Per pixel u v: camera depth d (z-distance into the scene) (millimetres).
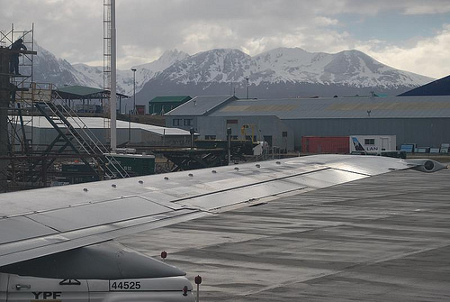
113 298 9914
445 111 129000
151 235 33094
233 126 126312
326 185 10523
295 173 11328
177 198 9711
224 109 150750
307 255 27203
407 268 24484
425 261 25891
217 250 28531
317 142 123062
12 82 61938
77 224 8500
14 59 60719
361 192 58062
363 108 136375
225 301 19453
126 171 65562
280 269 24297
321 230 34562
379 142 119312
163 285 10234
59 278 9719
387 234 33094
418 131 127938
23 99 65812
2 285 9500
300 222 37906
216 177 11062
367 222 37781
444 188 62031
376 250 28422
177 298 10281
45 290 9609
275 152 120250
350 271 23938
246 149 90750
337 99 144500
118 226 8477
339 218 39656
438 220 38594
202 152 82250
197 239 31672
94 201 9414
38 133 92562
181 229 35188
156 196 9758
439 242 30578
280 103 147750
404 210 43969
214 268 24562
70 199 9508
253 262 25719
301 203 48656
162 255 13633
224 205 9461
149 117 193375
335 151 121812
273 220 38812
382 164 11578
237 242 30719
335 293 20516
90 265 9930
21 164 61469
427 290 20953
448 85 161750
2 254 7594
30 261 9695
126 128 111688
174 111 152375
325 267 24719
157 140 115000
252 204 9469
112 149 73312
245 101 155375
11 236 8039
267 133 125000
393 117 129375
